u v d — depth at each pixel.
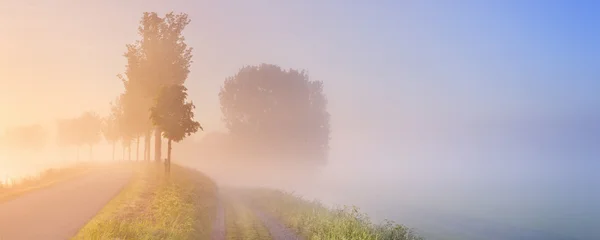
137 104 70.06
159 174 40.34
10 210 21.14
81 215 19.98
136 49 59.19
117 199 25.58
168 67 58.34
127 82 60.03
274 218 29.22
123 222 17.39
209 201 33.78
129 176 40.84
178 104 38.72
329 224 23.27
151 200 26.12
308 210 30.27
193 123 39.12
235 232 23.14
